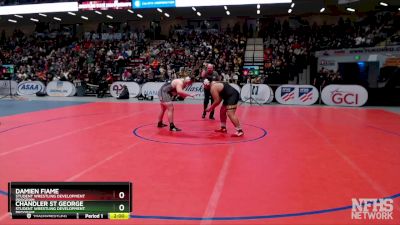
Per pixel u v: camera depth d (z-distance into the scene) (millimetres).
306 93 16359
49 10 22297
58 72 23828
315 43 24922
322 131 8875
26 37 33500
